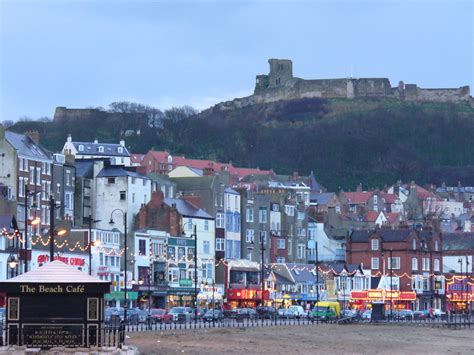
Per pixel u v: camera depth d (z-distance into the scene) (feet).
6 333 565.53
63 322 566.36
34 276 568.00
